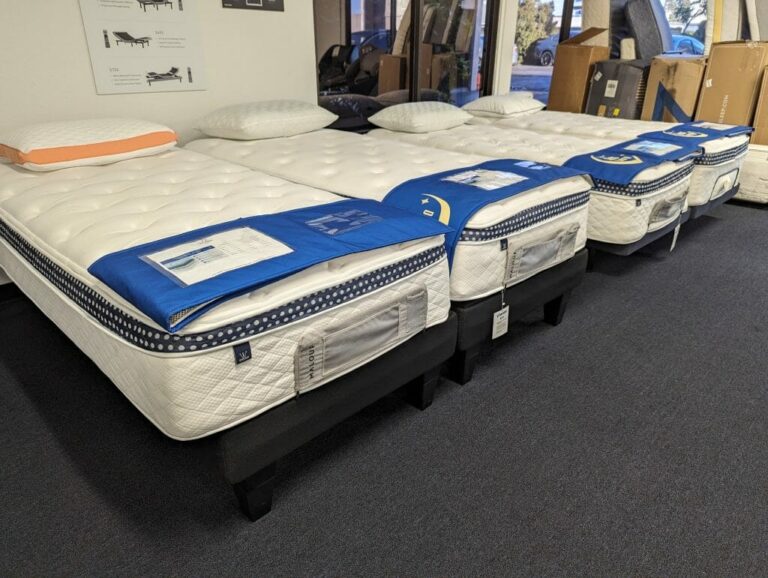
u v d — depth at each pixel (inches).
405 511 49.8
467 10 168.7
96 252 48.9
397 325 52.4
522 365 73.0
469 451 57.3
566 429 60.9
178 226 54.7
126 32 94.9
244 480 46.1
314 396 47.9
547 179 71.5
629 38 186.7
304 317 44.2
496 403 65.2
